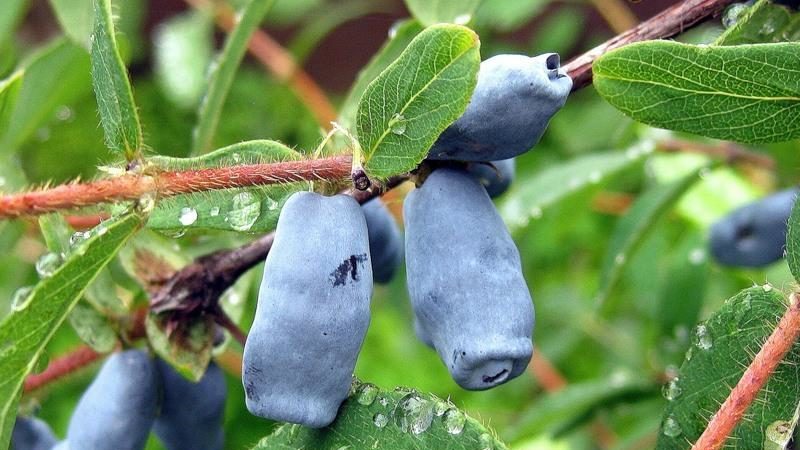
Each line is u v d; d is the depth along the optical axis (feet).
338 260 0.50
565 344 1.12
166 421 0.63
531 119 0.50
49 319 0.52
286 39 1.47
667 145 0.92
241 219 0.54
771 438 0.51
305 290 0.49
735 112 0.52
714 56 0.51
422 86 0.49
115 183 0.52
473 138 0.51
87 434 0.61
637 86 0.52
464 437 0.49
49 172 1.15
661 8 1.25
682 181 0.86
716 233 0.76
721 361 0.53
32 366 0.52
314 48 1.49
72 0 0.74
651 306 0.98
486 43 1.20
